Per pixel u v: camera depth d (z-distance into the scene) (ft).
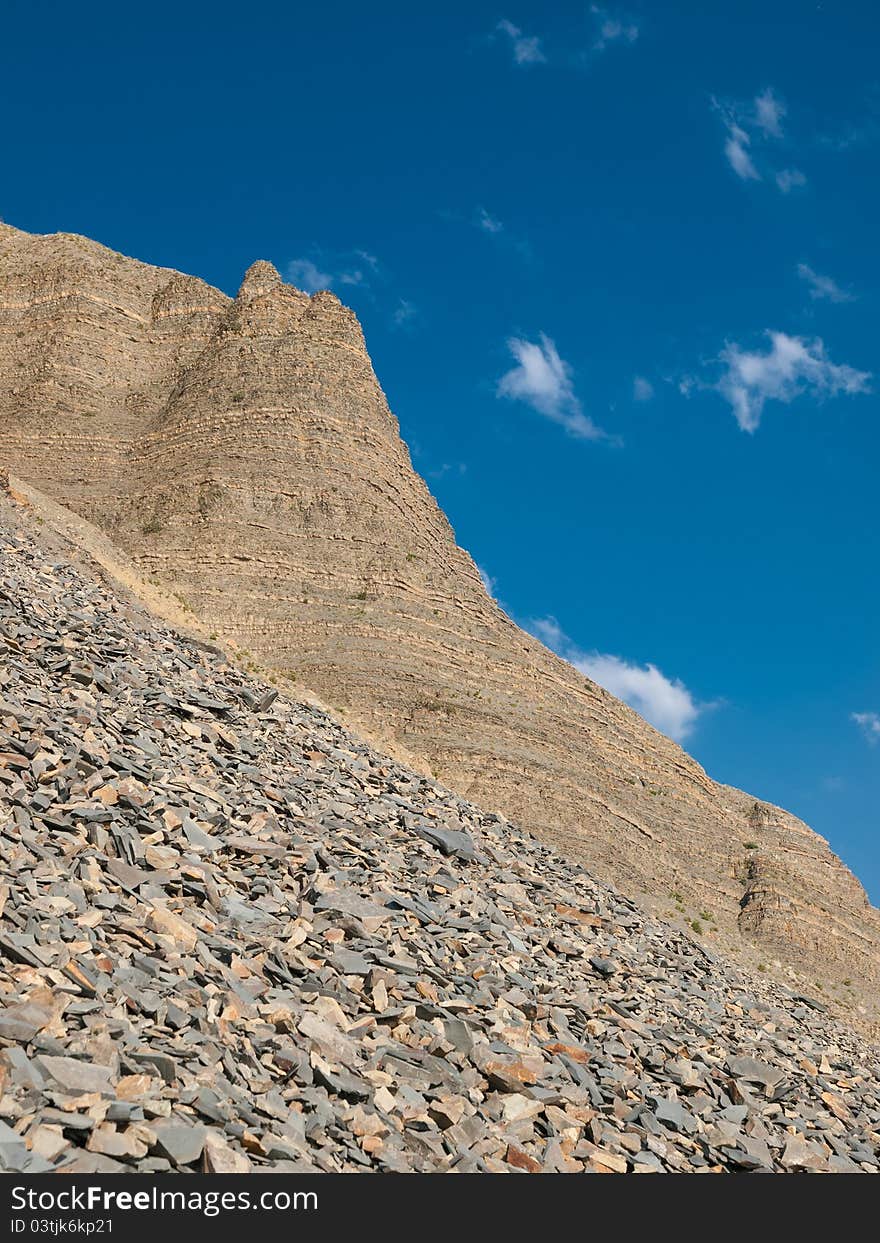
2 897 45.14
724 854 232.53
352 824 80.02
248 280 315.99
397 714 209.87
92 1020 40.34
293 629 225.97
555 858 106.01
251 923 56.39
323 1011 50.62
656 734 258.37
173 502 250.16
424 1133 45.27
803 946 213.46
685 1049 69.10
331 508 250.98
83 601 104.53
